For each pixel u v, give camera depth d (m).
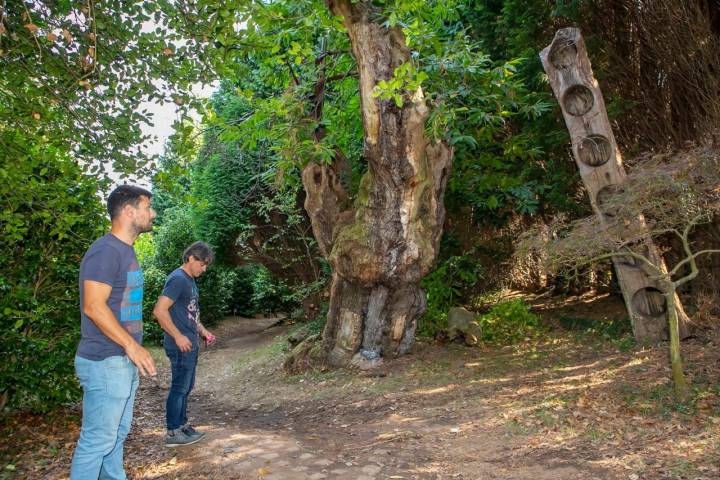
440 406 6.57
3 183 5.53
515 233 13.00
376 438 5.55
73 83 5.47
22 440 6.02
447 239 12.03
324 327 10.71
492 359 8.82
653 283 8.00
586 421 5.28
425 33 8.48
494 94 9.10
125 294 3.55
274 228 17.39
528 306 11.52
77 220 6.10
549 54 8.19
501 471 4.39
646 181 5.79
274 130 9.79
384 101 8.11
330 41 9.96
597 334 9.52
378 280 9.07
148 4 5.53
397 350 9.46
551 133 10.16
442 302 12.16
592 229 6.11
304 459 4.89
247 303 22.77
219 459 4.89
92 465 3.41
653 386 6.07
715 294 8.88
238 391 9.30
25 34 5.30
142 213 3.69
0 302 6.18
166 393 9.58
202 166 17.39
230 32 5.75
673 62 8.82
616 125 10.04
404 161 8.38
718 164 5.85
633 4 9.05
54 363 6.43
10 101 5.78
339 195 10.11
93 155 5.94
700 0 8.63
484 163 10.59
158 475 4.57
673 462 4.15
